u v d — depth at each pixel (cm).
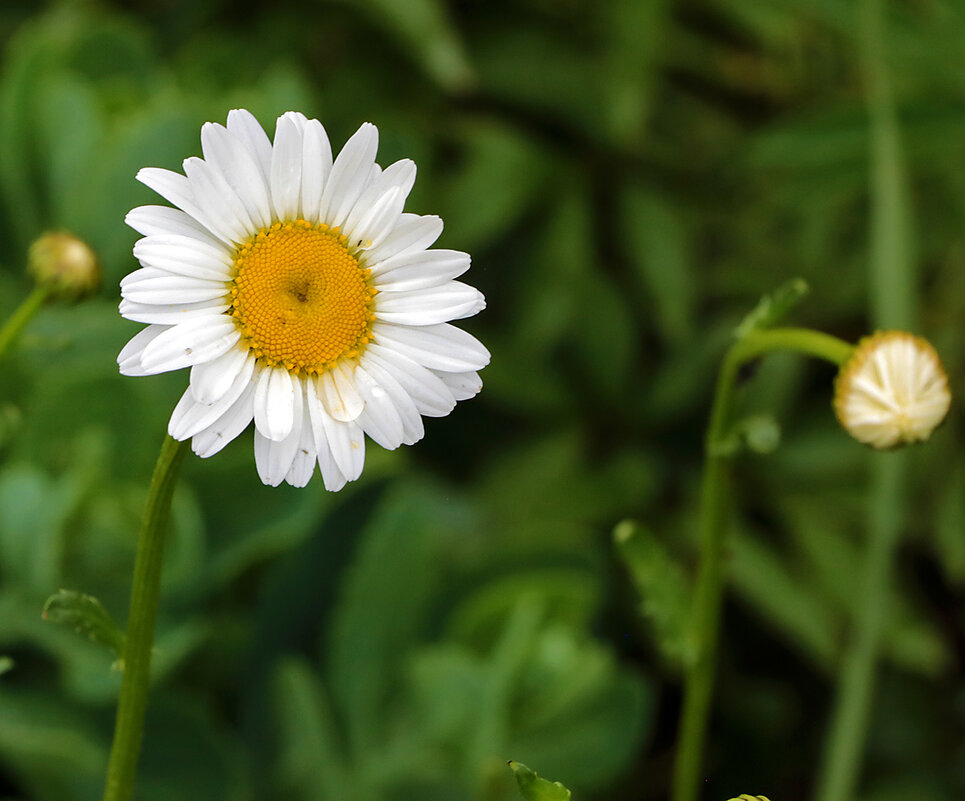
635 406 96
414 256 73
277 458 72
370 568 85
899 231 84
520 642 83
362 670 84
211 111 87
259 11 102
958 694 94
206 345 72
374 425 73
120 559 82
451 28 97
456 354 73
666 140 104
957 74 89
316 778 83
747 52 103
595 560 86
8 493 81
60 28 91
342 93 97
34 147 88
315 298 73
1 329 85
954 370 91
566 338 98
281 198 73
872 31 86
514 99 99
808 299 97
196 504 84
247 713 84
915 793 91
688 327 96
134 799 82
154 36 102
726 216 101
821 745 92
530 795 72
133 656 73
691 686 78
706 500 77
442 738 83
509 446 98
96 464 82
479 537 90
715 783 91
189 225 72
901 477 81
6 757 83
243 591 88
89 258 79
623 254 103
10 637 82
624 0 94
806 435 94
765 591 90
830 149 89
